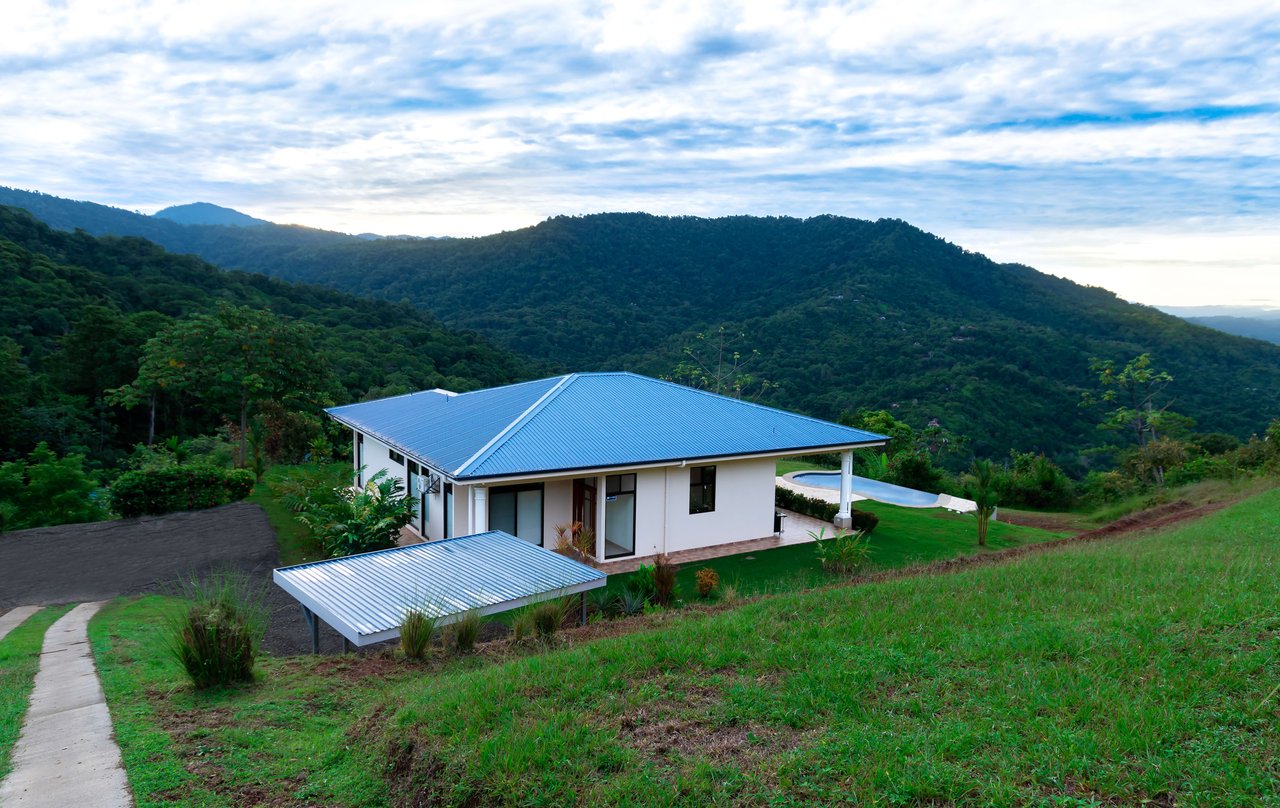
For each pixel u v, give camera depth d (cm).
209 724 630
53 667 865
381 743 555
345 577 1091
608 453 1683
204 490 2188
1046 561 1159
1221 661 580
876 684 592
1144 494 2962
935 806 411
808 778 446
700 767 466
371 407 2497
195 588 983
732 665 662
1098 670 583
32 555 1697
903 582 1036
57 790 502
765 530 1972
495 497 1684
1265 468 2766
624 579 1565
